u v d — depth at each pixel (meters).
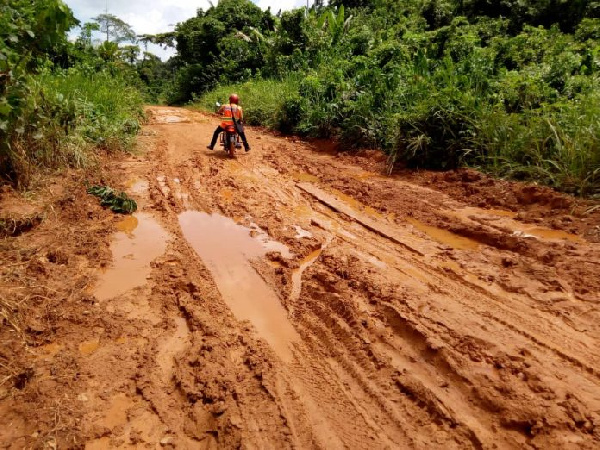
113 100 10.69
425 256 4.66
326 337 3.36
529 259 4.41
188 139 11.23
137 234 5.23
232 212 6.03
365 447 2.38
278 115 13.24
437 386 2.79
